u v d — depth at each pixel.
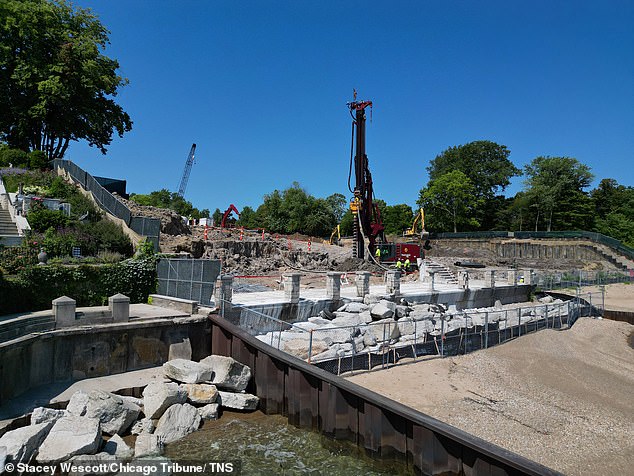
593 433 12.70
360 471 10.20
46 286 16.64
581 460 10.98
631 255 57.75
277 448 11.23
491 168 85.50
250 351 15.02
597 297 39.44
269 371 13.79
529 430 12.66
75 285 17.59
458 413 13.58
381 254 42.78
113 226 25.17
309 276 33.72
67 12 40.22
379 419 10.65
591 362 20.47
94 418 10.38
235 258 34.50
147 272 20.28
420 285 34.03
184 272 18.95
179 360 14.01
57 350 12.98
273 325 19.92
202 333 16.70
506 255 66.69
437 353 19.86
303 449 11.25
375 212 44.75
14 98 38.00
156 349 15.33
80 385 12.91
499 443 11.70
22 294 15.84
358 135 40.56
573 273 45.81
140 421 11.54
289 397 13.16
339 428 11.54
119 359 14.36
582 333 26.97
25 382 11.98
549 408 14.52
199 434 11.73
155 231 25.44
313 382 12.59
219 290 17.75
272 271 35.12
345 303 23.64
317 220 85.62
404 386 15.71
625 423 13.57
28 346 12.12
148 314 16.42
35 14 37.06
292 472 10.02
